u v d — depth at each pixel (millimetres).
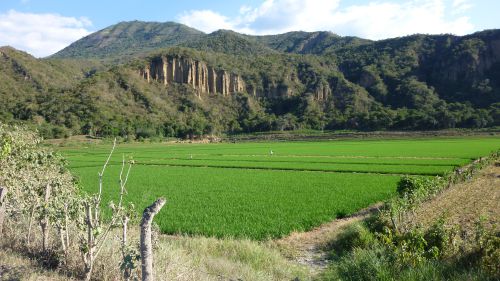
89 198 8688
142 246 5562
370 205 24422
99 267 8711
